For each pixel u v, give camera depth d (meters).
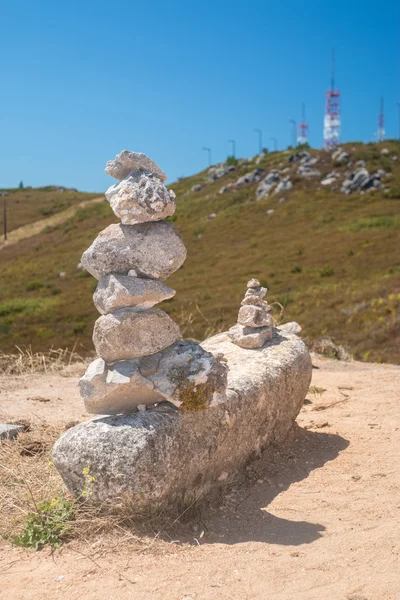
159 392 4.12
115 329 4.07
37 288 47.78
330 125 80.81
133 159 4.27
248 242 51.62
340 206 57.50
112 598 3.17
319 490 4.79
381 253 41.81
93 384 4.13
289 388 5.68
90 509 3.94
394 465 5.23
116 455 3.86
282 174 68.38
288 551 3.73
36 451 5.49
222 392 4.27
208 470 4.46
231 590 3.25
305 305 31.64
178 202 74.00
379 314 26.56
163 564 3.53
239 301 35.00
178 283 43.00
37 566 3.54
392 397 7.56
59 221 78.62
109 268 4.25
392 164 66.38
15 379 9.06
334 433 6.20
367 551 3.69
